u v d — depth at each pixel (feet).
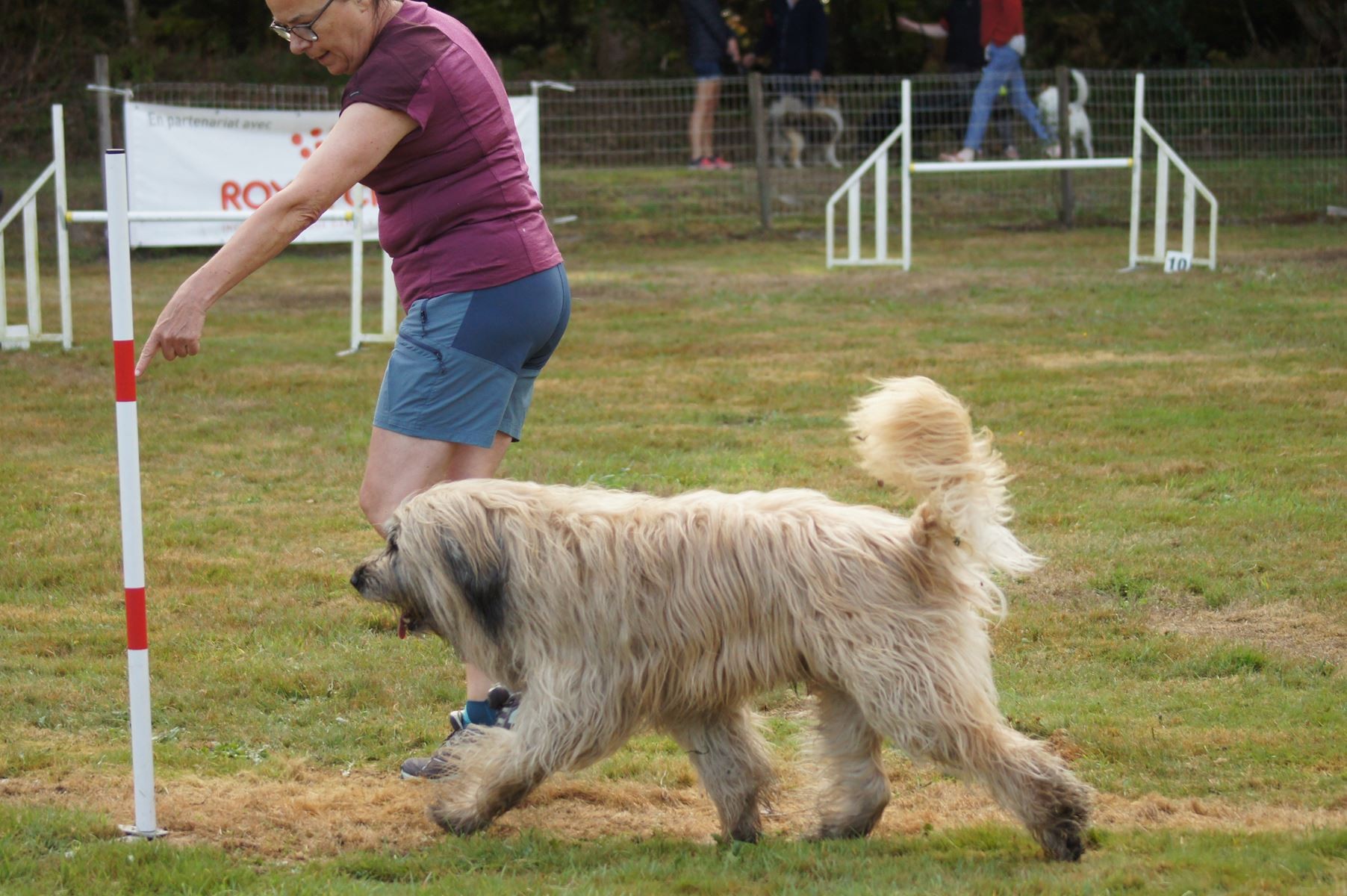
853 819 15.81
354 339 45.73
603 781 17.84
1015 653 21.58
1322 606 22.94
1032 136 90.38
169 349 15.52
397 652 22.04
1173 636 21.93
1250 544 25.89
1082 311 50.57
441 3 111.75
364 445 34.19
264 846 15.80
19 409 37.70
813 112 87.66
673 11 105.91
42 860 14.80
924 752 14.40
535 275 17.26
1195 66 106.22
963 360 42.70
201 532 27.58
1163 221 61.00
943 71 100.32
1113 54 108.68
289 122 63.00
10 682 20.43
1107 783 17.17
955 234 77.56
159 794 17.01
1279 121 88.94
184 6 106.11
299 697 20.44
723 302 55.01
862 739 15.66
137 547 15.25
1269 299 51.90
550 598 14.74
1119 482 30.07
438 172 16.78
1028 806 14.53
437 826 16.29
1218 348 43.50
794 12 87.81
